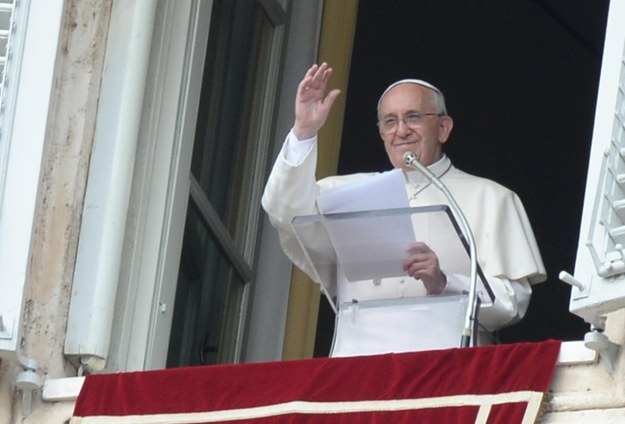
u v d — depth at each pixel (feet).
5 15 70.13
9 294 67.36
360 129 104.63
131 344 72.02
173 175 74.69
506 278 72.49
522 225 74.38
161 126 74.90
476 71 110.22
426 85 74.95
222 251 82.64
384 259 65.21
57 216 71.31
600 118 62.54
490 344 69.72
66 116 72.49
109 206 71.61
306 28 90.53
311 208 70.69
